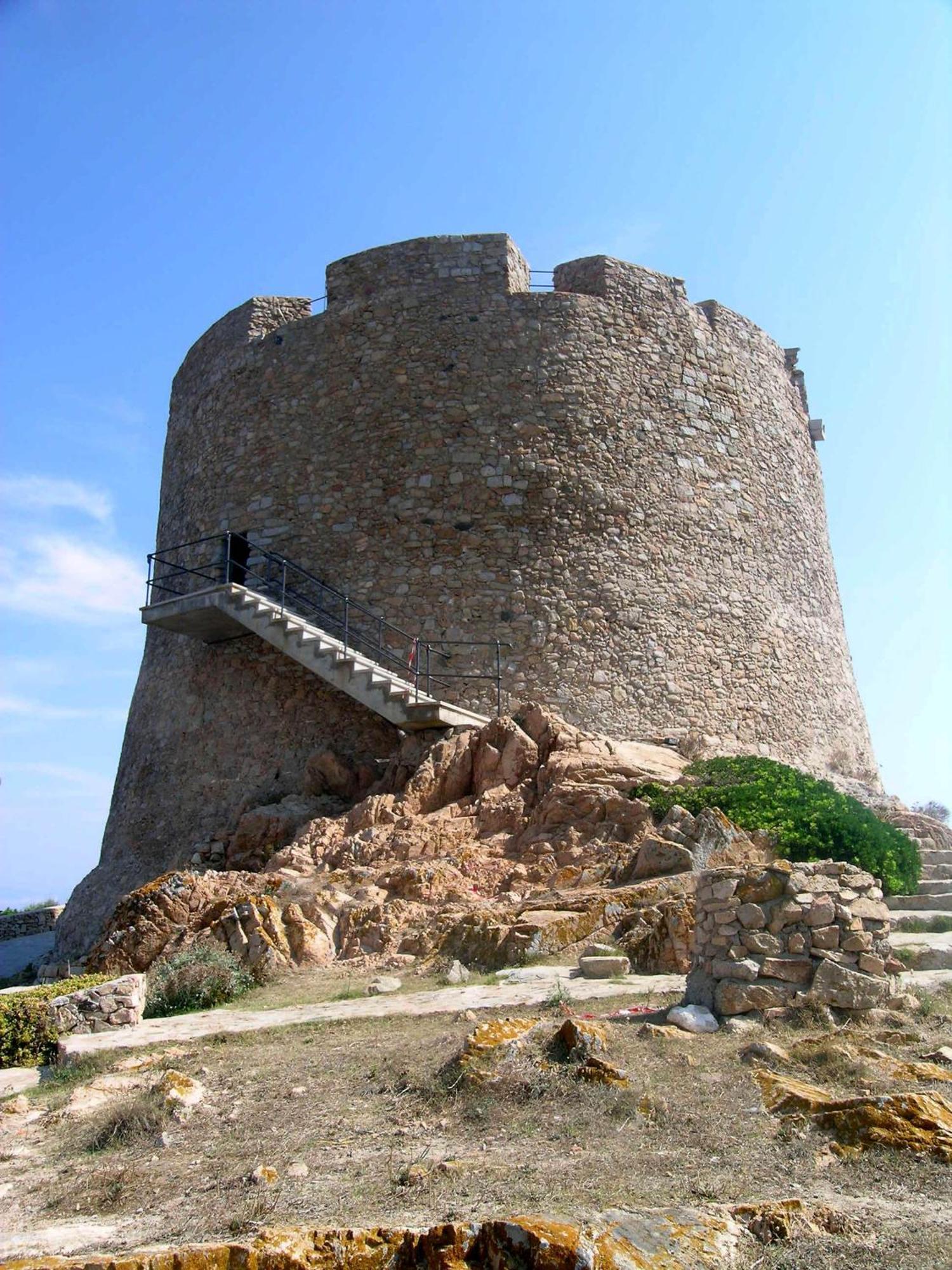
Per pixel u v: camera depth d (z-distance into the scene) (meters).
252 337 23.20
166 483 25.11
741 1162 5.66
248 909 12.60
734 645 21.16
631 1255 4.48
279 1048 8.53
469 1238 4.64
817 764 22.31
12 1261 4.86
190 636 21.45
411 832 14.84
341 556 20.61
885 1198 5.23
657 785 14.54
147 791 22.17
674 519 21.08
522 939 10.91
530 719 16.58
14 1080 8.96
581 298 21.47
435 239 21.84
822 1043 7.28
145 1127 6.98
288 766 19.92
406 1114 6.69
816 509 25.20
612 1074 6.75
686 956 10.05
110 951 13.62
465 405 20.72
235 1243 4.83
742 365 23.48
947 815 21.88
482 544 19.97
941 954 9.59
